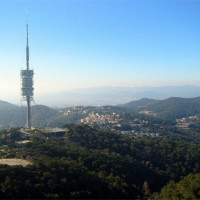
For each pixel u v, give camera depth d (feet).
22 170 371.15
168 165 602.44
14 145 561.43
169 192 385.09
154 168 574.15
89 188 375.86
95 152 554.87
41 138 639.76
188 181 392.88
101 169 465.06
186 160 635.66
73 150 541.34
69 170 403.34
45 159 436.76
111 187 397.39
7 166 381.19
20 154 469.57
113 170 465.47
